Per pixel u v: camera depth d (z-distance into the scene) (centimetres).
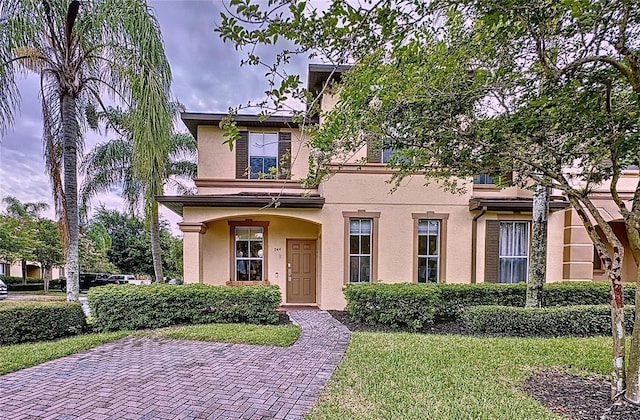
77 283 939
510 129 446
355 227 1148
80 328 865
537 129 448
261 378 533
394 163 640
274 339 740
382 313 888
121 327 870
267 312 923
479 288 957
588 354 637
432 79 466
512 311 811
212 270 1255
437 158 534
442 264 1132
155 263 1503
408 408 431
